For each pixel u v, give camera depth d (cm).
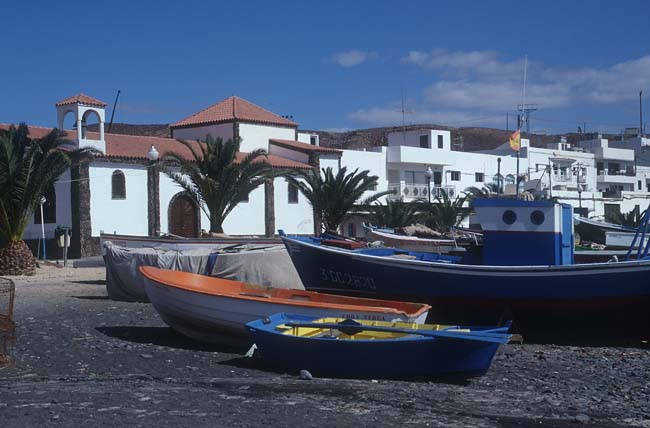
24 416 936
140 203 4319
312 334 1364
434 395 1124
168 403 1027
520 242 1762
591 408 1066
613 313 1628
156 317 1886
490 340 1200
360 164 6022
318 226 5272
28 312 1958
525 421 976
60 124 4141
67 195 4091
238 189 3725
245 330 1475
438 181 6756
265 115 5597
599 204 7644
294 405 1027
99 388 1130
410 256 1956
